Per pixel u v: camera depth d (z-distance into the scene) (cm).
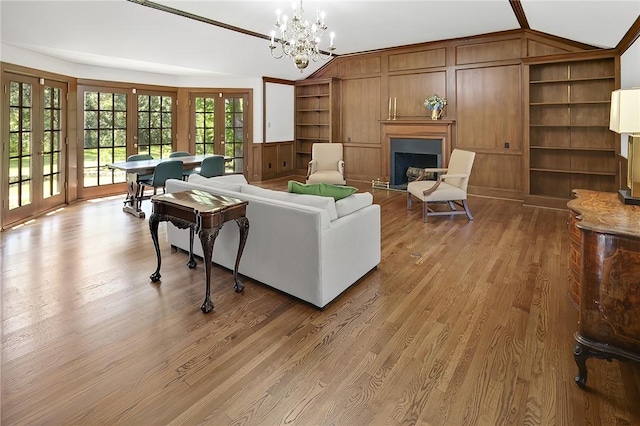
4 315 254
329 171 693
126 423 165
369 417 169
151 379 194
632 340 174
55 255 371
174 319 254
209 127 821
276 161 884
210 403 177
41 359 208
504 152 645
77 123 641
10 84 477
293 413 171
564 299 282
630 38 443
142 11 494
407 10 515
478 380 193
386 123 748
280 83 861
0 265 344
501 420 167
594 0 375
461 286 308
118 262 355
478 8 504
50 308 265
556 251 389
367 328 245
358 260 310
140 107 733
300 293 277
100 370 200
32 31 465
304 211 267
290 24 553
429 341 229
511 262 360
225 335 235
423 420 167
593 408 173
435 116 685
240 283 298
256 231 301
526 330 240
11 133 481
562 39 572
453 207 562
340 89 825
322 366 205
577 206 237
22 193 505
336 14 532
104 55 564
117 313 260
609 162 572
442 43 685
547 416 168
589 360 208
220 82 815
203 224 257
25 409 172
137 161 595
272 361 209
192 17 526
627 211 220
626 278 172
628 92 237
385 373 199
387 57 751
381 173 775
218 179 402
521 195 639
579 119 583
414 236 447
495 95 644
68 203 616
